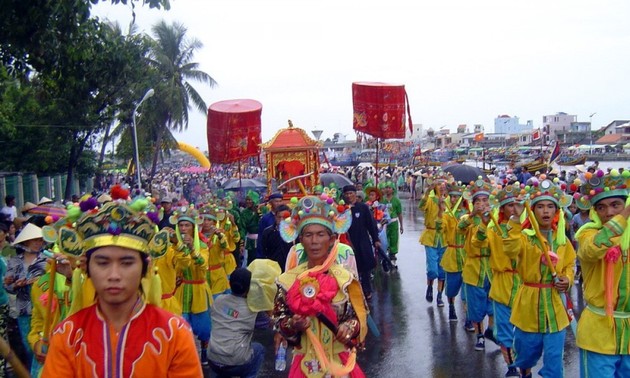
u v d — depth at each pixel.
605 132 100.88
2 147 25.86
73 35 11.67
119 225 3.05
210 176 39.16
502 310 7.27
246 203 13.70
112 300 3.04
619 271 5.28
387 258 13.89
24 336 6.92
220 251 9.30
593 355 5.39
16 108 26.17
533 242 6.21
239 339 6.22
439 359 8.06
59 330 3.11
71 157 28.03
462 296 9.48
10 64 12.65
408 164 53.62
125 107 29.20
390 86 14.68
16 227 10.58
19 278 6.89
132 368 3.04
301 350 4.73
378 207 14.29
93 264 3.06
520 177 23.00
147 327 3.10
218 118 16.97
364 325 4.68
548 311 6.17
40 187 29.64
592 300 5.45
